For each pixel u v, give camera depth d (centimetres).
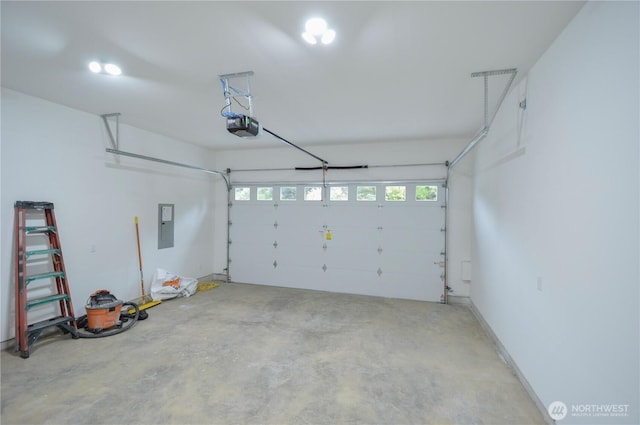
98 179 421
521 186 276
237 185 660
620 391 148
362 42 221
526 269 262
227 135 527
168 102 359
